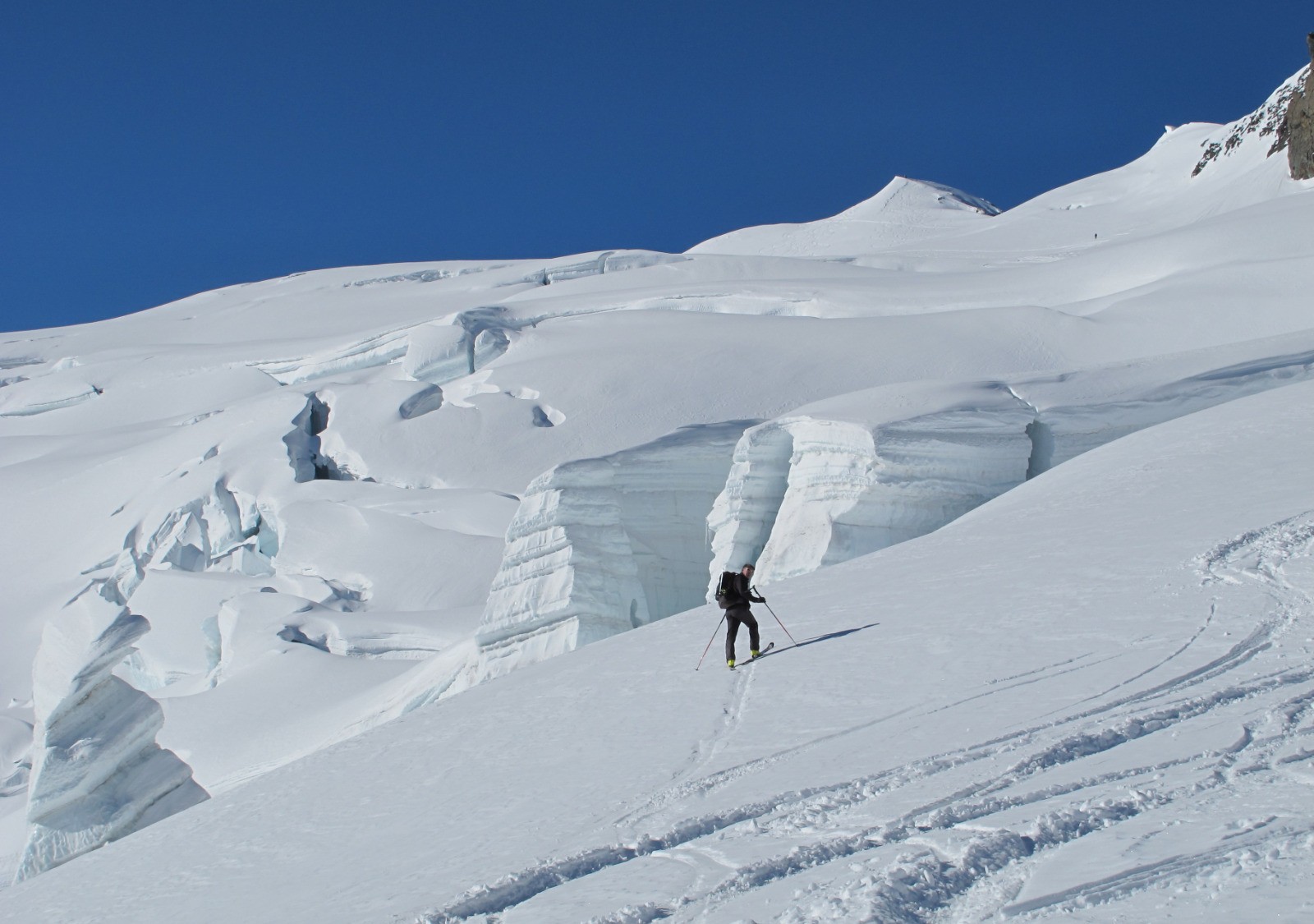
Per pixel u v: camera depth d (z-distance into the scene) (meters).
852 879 6.30
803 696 11.47
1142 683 9.12
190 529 64.81
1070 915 5.12
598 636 30.05
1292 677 8.51
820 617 15.39
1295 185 105.06
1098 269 77.50
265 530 63.09
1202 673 9.05
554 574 30.84
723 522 30.89
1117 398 28.62
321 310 136.88
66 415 101.62
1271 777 6.40
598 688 15.01
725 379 63.34
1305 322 52.41
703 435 34.53
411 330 86.00
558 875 7.98
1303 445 18.48
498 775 11.98
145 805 26.34
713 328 72.69
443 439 64.50
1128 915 4.95
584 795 10.05
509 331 79.44
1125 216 138.12
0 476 79.81
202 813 15.45
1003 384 30.30
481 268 148.62
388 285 146.88
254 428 72.69
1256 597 11.02
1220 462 18.89
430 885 8.63
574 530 31.38
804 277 109.44
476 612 43.00
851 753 9.09
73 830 25.16
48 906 12.76
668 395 63.22
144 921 10.66
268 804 14.35
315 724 33.78
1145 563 13.34
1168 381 29.08
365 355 93.31
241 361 103.00
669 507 33.91
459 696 17.95
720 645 15.62
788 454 30.67
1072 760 7.70
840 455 27.78
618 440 59.62
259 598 47.25
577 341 75.56
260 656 41.09
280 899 9.80
